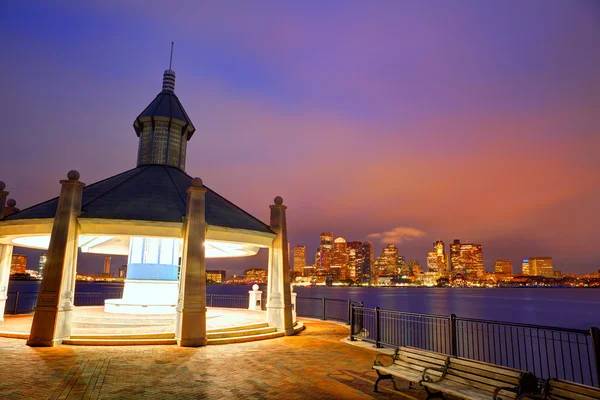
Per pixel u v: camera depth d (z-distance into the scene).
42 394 7.10
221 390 7.68
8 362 9.30
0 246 15.69
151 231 12.97
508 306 98.31
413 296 169.75
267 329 14.30
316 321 19.58
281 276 15.23
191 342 11.90
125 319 14.30
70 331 11.92
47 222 12.73
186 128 19.47
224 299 75.44
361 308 14.29
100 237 17.42
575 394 5.55
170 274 17.22
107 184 15.60
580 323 56.75
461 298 150.50
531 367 24.50
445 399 7.14
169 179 16.59
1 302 15.46
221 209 15.29
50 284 11.70
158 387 7.76
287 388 7.91
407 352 8.37
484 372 6.78
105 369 8.96
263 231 15.10
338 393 7.66
